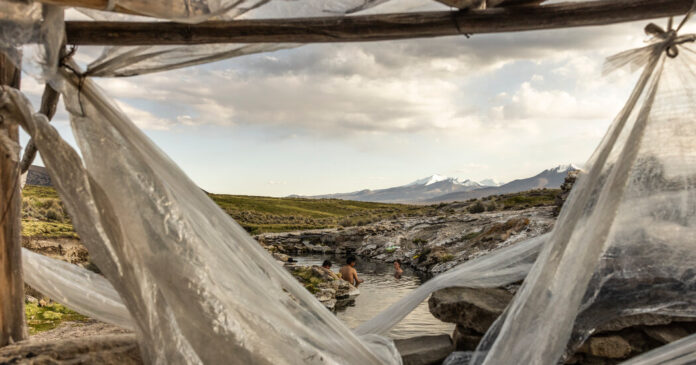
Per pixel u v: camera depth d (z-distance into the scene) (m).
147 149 3.17
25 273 4.14
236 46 3.16
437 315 5.03
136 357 3.34
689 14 2.79
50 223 20.45
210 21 2.92
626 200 3.59
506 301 4.97
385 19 2.93
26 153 3.54
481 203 34.56
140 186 2.95
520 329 3.38
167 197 2.98
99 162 2.95
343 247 33.03
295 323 3.39
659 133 3.30
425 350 4.97
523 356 3.29
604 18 2.84
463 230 24.88
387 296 14.45
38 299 9.11
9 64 3.10
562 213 3.41
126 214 2.89
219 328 2.86
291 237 39.53
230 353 2.87
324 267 15.87
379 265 23.91
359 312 12.20
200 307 2.83
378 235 32.12
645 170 3.48
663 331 4.09
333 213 101.88
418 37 3.00
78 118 2.99
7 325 3.25
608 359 4.22
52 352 3.14
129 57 3.05
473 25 2.92
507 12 2.88
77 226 2.86
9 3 2.50
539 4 2.87
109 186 2.92
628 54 3.11
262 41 3.01
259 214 81.81
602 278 3.87
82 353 3.23
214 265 3.06
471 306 4.82
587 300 3.91
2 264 3.20
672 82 3.15
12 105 2.89
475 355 4.05
